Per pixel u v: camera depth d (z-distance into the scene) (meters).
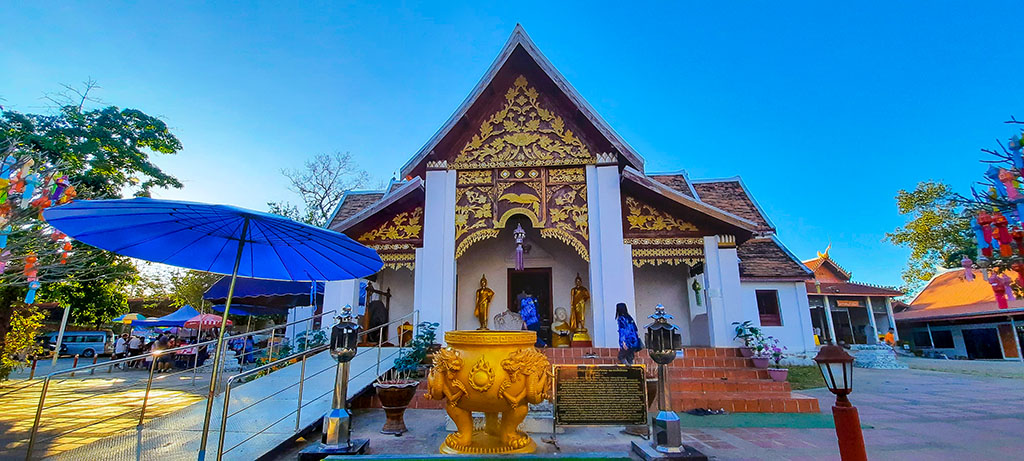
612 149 11.67
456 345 5.11
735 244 11.24
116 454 5.18
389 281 14.50
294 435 5.84
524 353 4.99
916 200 22.02
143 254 4.59
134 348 20.39
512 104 12.26
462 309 13.99
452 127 11.73
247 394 7.65
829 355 3.84
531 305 11.85
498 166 11.78
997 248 4.94
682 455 5.09
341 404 5.41
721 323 10.83
